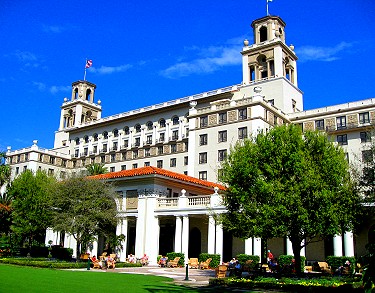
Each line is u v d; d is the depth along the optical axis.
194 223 42.62
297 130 23.91
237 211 23.75
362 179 28.27
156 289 17.73
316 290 17.81
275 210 21.05
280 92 72.81
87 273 25.25
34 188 41.75
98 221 35.84
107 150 95.62
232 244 40.44
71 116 114.38
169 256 37.19
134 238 45.41
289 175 22.22
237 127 63.25
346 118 65.25
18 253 44.41
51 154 99.00
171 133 83.62
